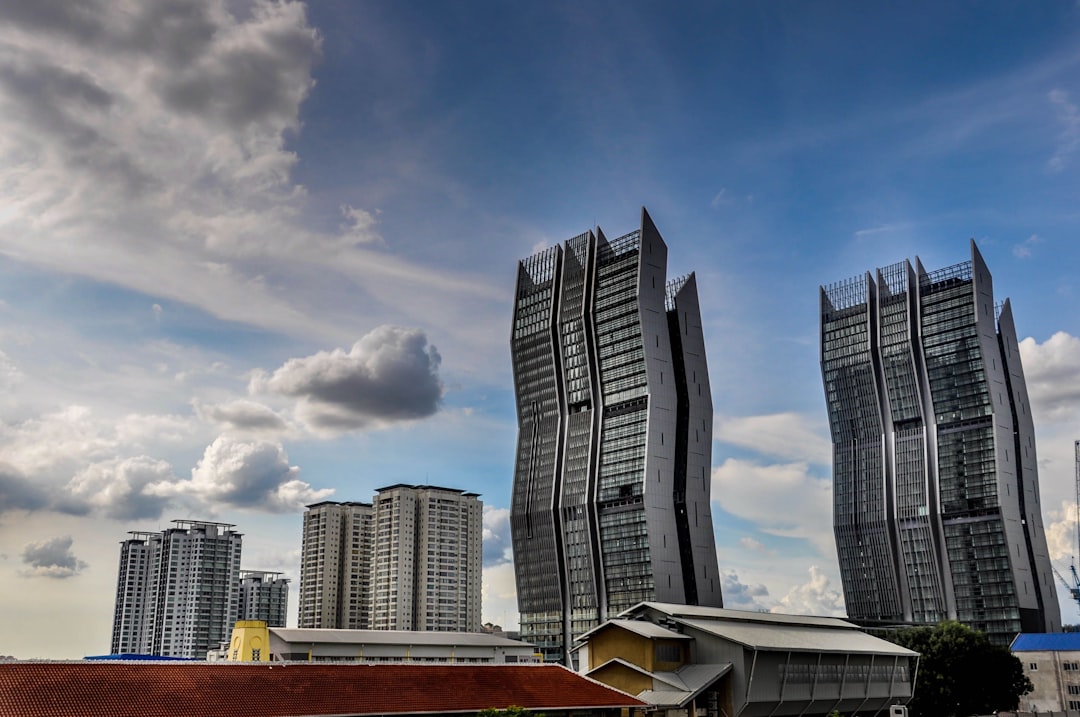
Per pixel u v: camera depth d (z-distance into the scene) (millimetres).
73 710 71438
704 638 121688
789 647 121375
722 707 117250
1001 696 173000
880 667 143375
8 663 75625
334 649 189875
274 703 81500
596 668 121562
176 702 77000
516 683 102188
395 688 91312
